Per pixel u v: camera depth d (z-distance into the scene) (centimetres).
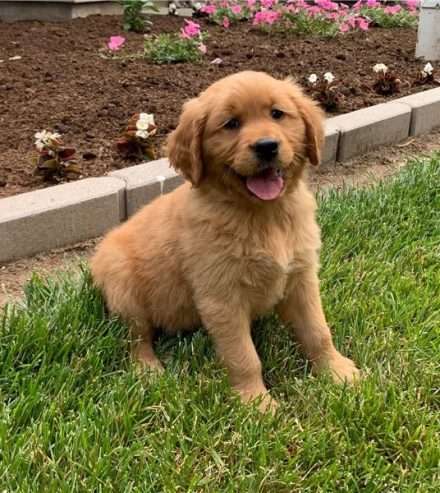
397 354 75
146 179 108
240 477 58
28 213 96
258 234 70
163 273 77
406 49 204
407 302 85
